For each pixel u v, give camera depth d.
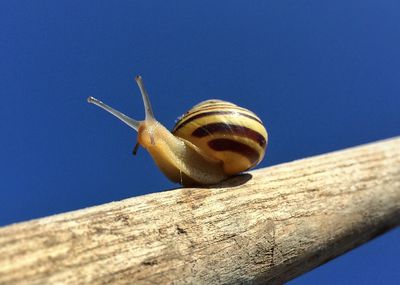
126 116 0.07
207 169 0.07
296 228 0.05
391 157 0.07
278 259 0.05
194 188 0.05
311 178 0.06
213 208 0.05
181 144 0.07
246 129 0.07
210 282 0.05
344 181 0.06
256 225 0.05
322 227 0.06
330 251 0.06
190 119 0.07
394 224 0.07
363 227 0.06
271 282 0.05
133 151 0.08
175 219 0.05
